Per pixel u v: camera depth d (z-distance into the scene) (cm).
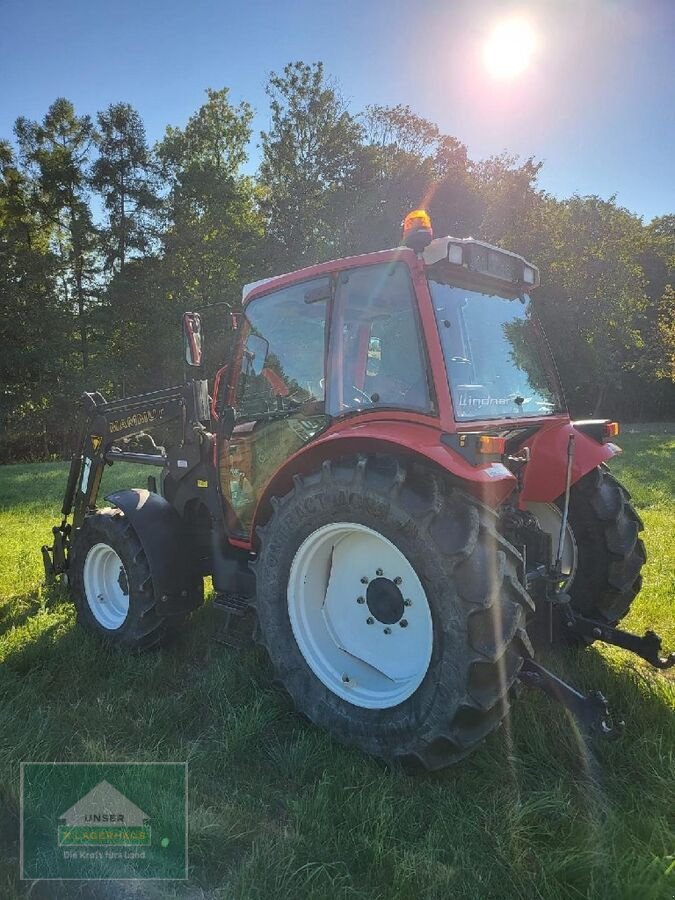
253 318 356
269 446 350
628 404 3753
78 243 3022
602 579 352
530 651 239
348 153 3052
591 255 2691
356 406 303
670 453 1535
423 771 247
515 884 194
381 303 290
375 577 280
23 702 308
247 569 363
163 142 3269
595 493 353
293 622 291
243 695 315
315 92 3066
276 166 3155
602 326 2730
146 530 371
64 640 383
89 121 3136
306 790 241
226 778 254
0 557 595
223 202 2947
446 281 294
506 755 259
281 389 342
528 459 309
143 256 3062
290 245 3008
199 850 213
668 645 374
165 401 421
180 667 357
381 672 277
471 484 257
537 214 2686
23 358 2694
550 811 223
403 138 3047
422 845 209
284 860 203
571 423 367
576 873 194
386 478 255
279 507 292
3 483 1337
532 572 284
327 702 276
